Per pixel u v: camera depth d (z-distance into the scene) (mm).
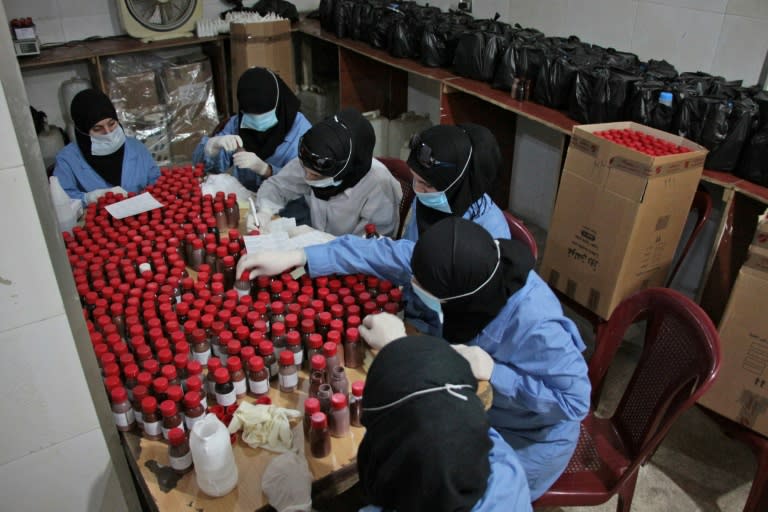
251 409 1234
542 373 1380
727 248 2141
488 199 1979
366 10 3973
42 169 988
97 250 1732
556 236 2439
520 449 1493
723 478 2062
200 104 4320
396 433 792
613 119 2529
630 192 2084
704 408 1943
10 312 1024
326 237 1888
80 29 4051
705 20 2637
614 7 3031
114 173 2549
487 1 3820
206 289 1522
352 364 1434
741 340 1819
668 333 1499
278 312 1455
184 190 2158
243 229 2100
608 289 2252
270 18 4266
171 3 4133
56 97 4090
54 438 1171
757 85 2439
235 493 1121
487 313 1385
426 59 3531
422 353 845
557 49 2951
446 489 753
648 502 1970
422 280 1320
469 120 3498
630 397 1623
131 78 3963
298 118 2701
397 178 2486
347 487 1208
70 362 1126
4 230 969
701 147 2129
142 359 1303
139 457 1191
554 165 3463
